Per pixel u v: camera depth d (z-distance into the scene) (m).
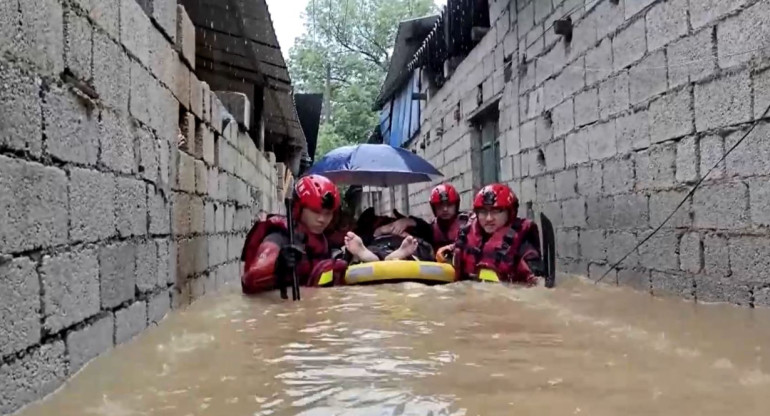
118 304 3.16
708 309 4.22
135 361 2.86
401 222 7.85
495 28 10.05
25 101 2.19
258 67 9.94
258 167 9.49
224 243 6.46
